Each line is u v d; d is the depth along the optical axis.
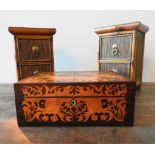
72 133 0.73
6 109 1.04
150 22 1.69
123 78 0.84
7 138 0.70
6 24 1.75
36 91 0.77
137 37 1.20
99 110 0.78
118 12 1.72
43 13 1.75
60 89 0.76
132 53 1.19
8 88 1.62
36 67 1.33
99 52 1.39
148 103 1.12
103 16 1.74
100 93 0.76
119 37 1.24
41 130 0.77
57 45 1.81
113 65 1.31
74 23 1.76
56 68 1.85
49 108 0.78
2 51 1.80
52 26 1.78
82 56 1.83
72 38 1.79
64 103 0.78
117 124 0.79
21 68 1.29
